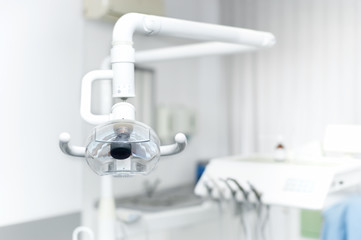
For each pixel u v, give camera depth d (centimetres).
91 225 275
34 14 246
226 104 365
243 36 167
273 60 338
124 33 122
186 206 270
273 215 289
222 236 288
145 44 314
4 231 231
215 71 370
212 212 278
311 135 320
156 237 308
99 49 283
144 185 311
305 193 192
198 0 358
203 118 367
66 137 114
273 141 338
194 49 205
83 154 121
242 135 354
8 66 234
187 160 351
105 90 223
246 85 351
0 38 231
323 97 316
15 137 238
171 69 337
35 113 247
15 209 238
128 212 245
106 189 218
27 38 243
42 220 247
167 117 323
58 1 259
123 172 111
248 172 217
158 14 283
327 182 192
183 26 143
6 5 234
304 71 323
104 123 114
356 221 228
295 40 327
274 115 338
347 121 306
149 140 111
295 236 300
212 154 369
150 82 317
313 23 319
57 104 258
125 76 120
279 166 211
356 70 303
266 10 341
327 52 314
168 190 321
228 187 212
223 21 364
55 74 257
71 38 266
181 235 320
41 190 250
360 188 302
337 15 310
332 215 241
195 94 360
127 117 119
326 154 253
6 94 234
